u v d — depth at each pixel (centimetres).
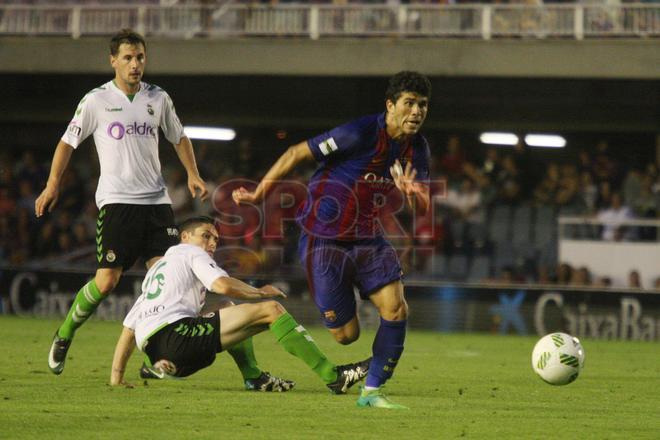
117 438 1778
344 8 6850
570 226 6256
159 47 6969
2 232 7081
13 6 7106
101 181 2686
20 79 7600
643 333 5594
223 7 6962
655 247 6128
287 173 2206
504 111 7531
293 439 1808
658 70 6569
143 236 2697
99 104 2664
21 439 1755
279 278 5906
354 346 4484
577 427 2053
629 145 7781
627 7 6612
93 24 7044
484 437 1883
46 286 6038
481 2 7125
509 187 7081
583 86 7325
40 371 2948
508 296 5769
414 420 2081
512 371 3409
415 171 2116
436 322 5841
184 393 2467
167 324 2377
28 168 7400
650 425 2109
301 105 7675
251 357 2556
